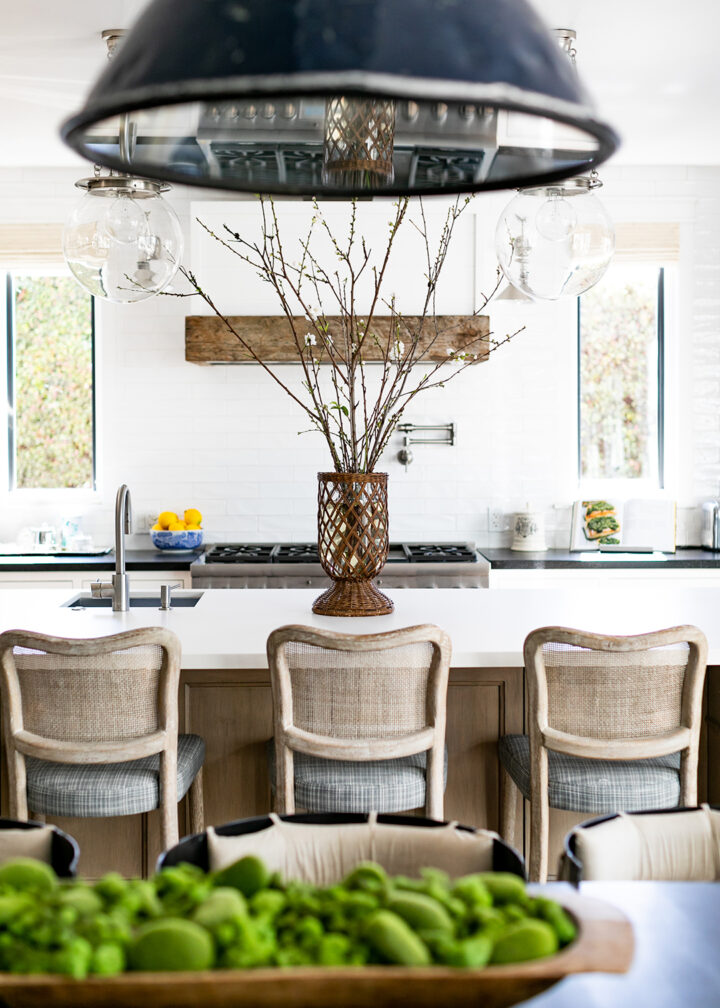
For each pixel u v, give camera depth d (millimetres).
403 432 5254
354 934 921
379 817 1426
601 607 3105
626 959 907
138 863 2770
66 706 2291
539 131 1107
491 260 4766
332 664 2281
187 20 762
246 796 2814
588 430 5488
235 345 4723
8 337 5348
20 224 5148
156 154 1197
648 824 1481
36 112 4098
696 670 2316
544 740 2324
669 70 3678
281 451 5227
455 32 750
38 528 5059
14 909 957
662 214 5242
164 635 2248
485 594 3385
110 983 853
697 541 5348
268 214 4742
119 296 2670
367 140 1285
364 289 4777
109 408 5219
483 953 891
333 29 733
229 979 855
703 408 5332
